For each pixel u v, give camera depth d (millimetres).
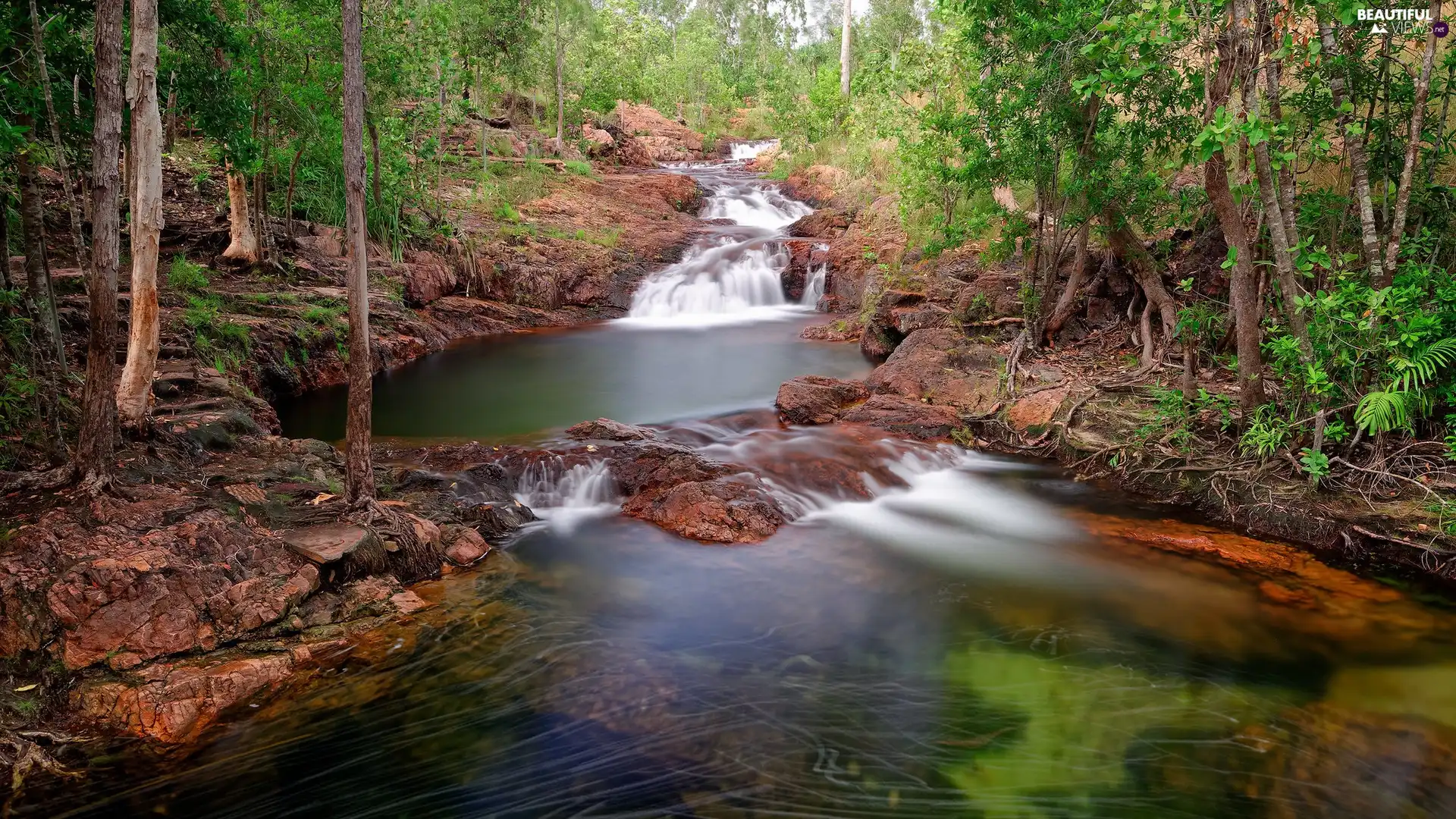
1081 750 4258
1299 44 6781
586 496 7902
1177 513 7672
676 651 5227
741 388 12156
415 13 17609
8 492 5293
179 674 4504
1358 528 6582
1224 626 5582
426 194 18484
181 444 6887
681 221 22938
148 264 6508
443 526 6719
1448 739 4344
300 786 3914
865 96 22562
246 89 13047
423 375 13055
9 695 4215
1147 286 10594
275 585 5211
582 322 17578
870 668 5059
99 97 5074
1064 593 6117
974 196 15125
